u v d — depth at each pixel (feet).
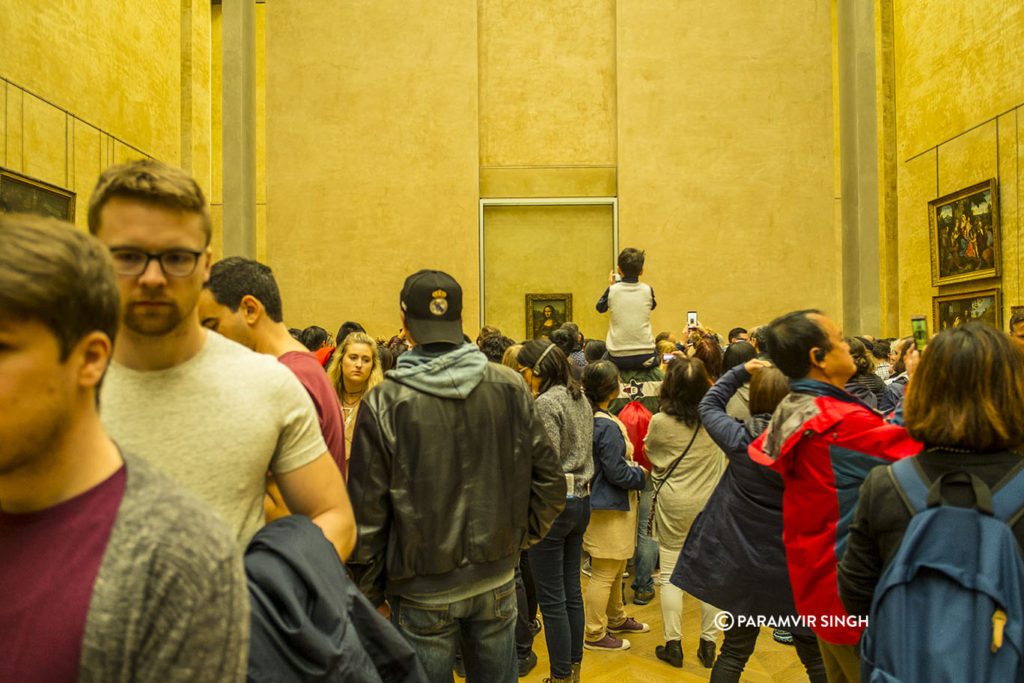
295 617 3.93
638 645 14.89
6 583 2.78
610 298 21.91
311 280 43.42
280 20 43.83
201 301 7.08
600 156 44.70
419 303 8.17
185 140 47.98
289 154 43.60
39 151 32.14
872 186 41.57
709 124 44.01
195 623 2.81
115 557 2.77
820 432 8.00
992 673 5.04
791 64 44.14
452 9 44.04
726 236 43.86
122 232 4.39
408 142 43.75
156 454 4.65
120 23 39.29
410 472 7.77
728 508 9.30
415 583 7.77
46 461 2.81
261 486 5.05
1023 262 36.42
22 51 31.04
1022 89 36.52
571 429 12.17
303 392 5.27
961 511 5.46
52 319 2.65
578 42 44.75
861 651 5.96
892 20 49.98
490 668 8.36
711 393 10.18
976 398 5.60
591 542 14.42
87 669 2.69
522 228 45.09
